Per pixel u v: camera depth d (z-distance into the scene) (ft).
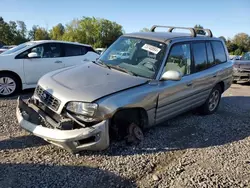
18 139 14.73
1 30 192.75
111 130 13.55
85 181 11.17
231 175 12.21
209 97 20.77
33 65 25.54
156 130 17.30
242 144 15.90
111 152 13.67
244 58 45.39
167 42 16.52
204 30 21.81
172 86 15.90
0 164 12.03
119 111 13.37
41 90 14.12
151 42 16.78
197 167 12.83
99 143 12.47
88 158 13.01
